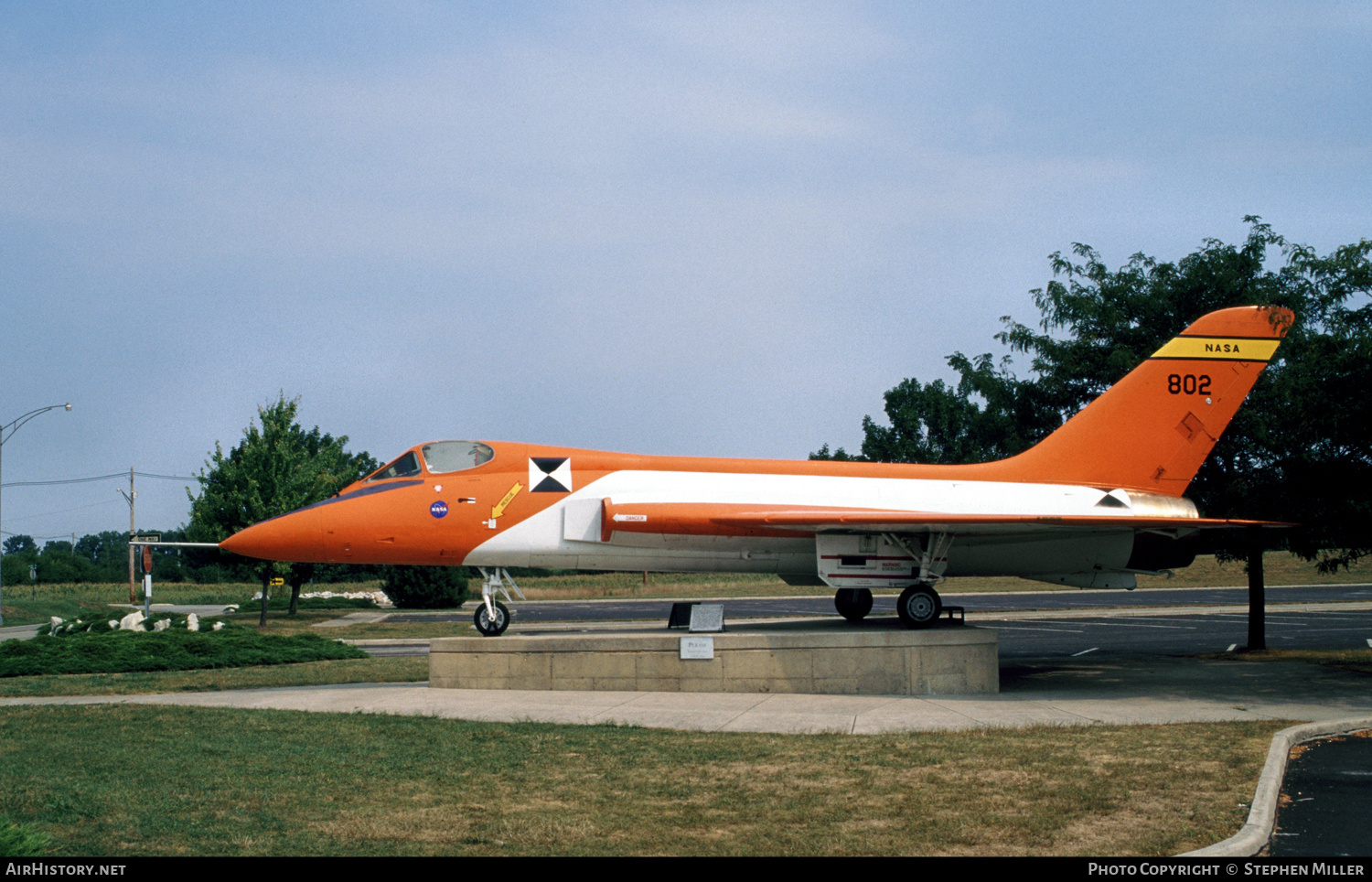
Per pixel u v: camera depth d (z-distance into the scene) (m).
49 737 11.19
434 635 27.97
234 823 7.69
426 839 7.29
